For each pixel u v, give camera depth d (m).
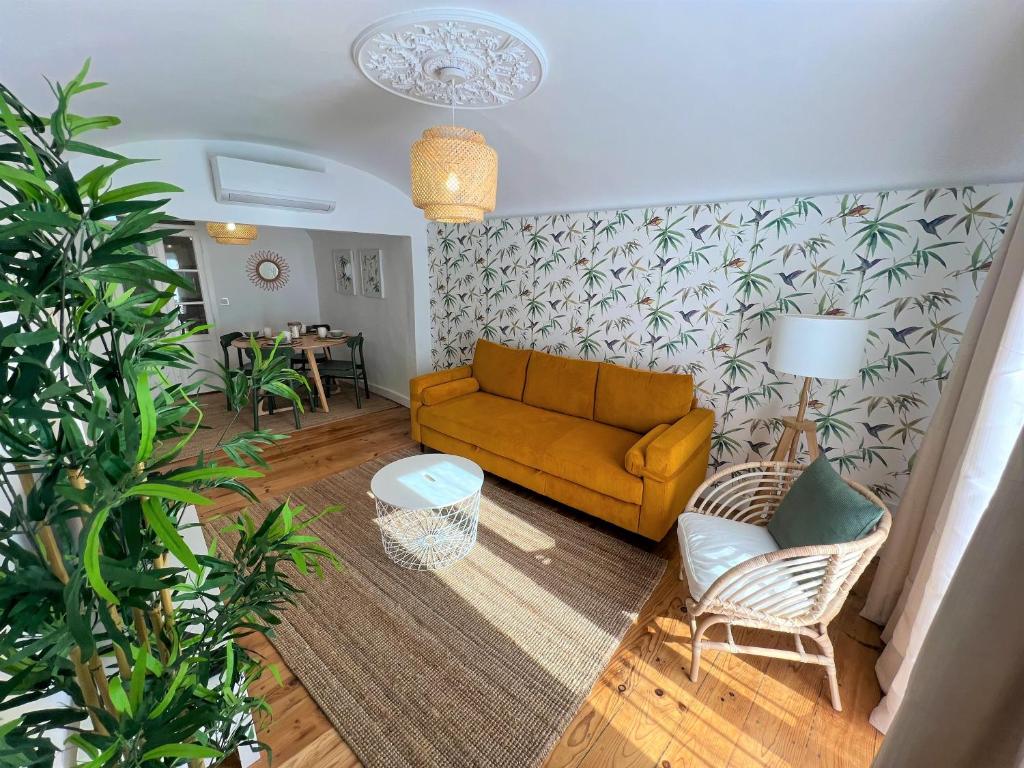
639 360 3.12
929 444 1.68
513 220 3.62
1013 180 1.78
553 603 2.01
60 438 0.63
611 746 1.40
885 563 1.84
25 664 0.66
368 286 5.13
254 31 1.54
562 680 1.63
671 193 2.66
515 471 2.90
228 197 2.94
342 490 3.00
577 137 2.30
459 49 1.59
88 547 0.48
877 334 2.20
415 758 1.37
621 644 1.79
